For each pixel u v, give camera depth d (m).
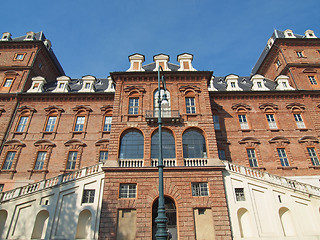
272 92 31.17
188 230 18.84
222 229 18.94
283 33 39.78
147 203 19.91
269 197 20.50
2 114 30.20
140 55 29.67
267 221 19.78
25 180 26.00
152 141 23.62
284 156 27.58
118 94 26.28
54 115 30.59
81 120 30.44
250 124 29.42
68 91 33.09
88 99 31.73
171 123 24.34
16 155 27.48
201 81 27.34
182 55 29.70
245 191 20.89
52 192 19.92
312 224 19.61
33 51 35.97
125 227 19.02
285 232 19.86
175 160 22.27
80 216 19.55
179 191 20.50
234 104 30.83
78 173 21.14
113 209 19.50
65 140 28.70
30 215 19.16
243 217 20.42
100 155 27.88
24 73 33.72
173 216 19.95
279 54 36.91
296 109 30.69
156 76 27.36
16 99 31.30
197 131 24.50
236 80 33.50
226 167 22.06
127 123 24.31
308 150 27.94
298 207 20.16
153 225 19.58
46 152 27.94
